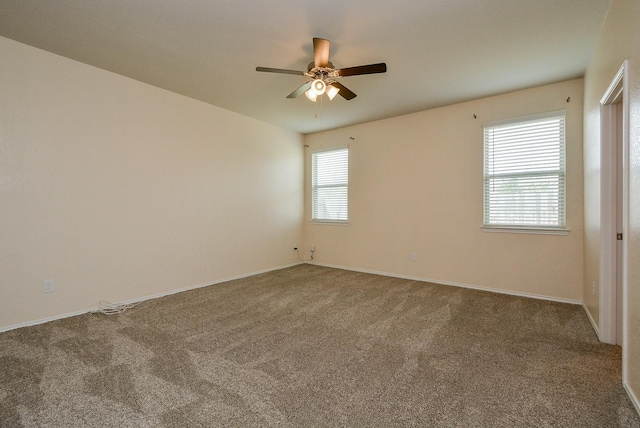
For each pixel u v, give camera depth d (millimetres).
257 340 2445
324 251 5660
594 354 2197
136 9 2201
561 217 3486
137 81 3461
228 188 4520
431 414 1557
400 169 4684
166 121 3746
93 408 1586
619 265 2346
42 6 2166
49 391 1732
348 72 2566
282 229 5453
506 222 3824
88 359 2113
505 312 3111
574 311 3131
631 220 1698
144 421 1492
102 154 3188
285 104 4215
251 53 2846
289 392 1744
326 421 1505
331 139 5531
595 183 2623
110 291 3258
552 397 1694
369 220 5043
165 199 3750
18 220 2662
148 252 3586
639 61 1586
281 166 5422
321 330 2654
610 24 2129
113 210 3277
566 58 2900
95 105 3131
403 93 3771
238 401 1659
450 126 4215
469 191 4078
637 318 1597
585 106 3123
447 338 2486
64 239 2930
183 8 2193
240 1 2117
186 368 2004
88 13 2250
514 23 2354
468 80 3393
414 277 4570
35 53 2742
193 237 4062
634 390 1625
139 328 2684
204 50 2793
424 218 4461
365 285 4223
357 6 2164
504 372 1962
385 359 2139
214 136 4309
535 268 3629
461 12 2225
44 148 2801
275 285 4227
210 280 4273
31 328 2658
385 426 1472
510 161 3785
